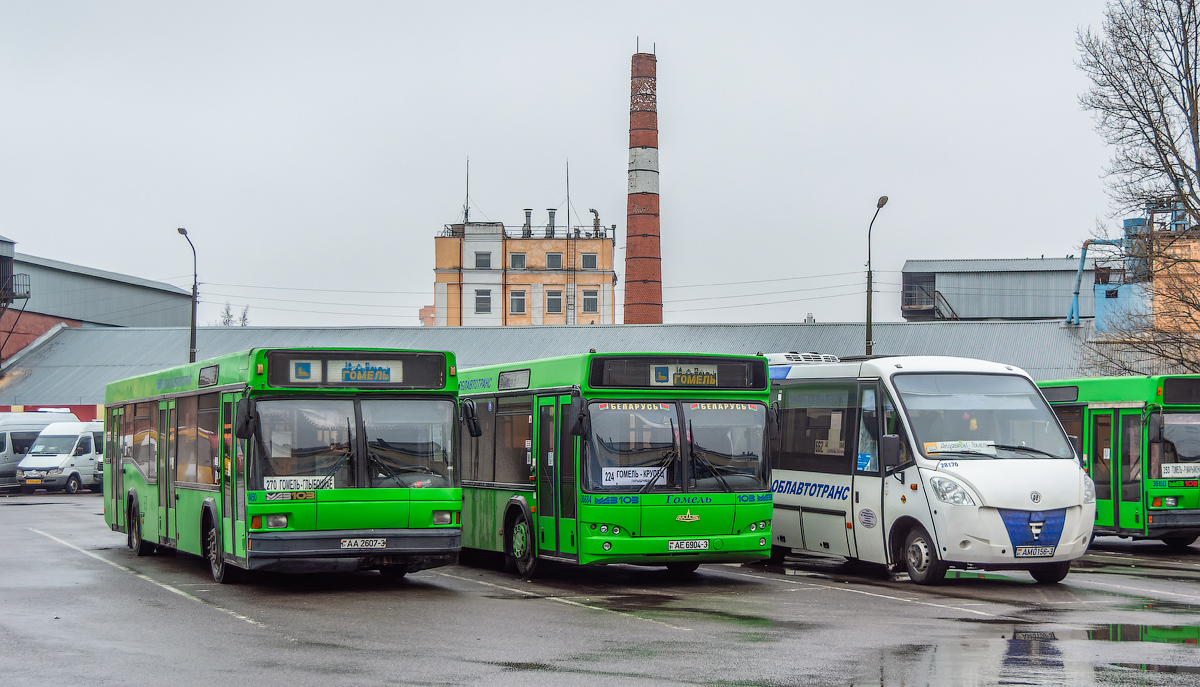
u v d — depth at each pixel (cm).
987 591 1517
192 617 1271
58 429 4541
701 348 6091
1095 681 904
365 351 1492
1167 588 1557
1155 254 3288
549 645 1076
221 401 1564
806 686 888
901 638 1115
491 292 10300
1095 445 2188
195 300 4638
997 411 1611
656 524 1537
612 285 10281
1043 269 8356
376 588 1567
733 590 1543
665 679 914
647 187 7550
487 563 1959
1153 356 3538
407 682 902
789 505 1870
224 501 1536
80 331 7056
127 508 2111
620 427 1552
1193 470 2100
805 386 1856
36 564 1880
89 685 896
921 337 5875
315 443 1455
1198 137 3238
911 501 1579
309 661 994
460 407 1549
